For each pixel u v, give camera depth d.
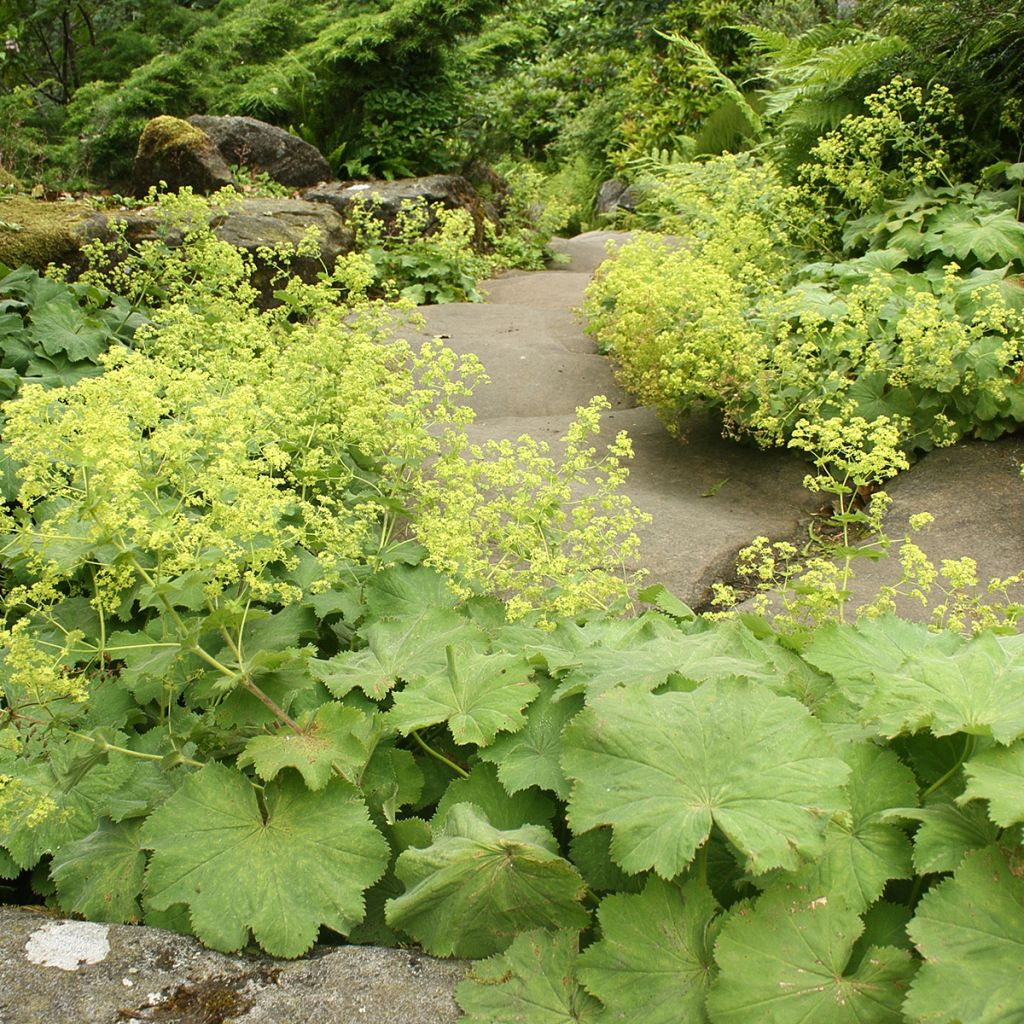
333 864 1.85
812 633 2.25
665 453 4.78
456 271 8.59
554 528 3.21
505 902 1.72
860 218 5.90
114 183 11.68
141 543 2.12
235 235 6.82
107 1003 1.62
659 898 1.61
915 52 6.15
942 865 1.60
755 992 1.46
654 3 16.83
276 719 2.09
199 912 1.78
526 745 2.05
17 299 4.71
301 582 2.94
